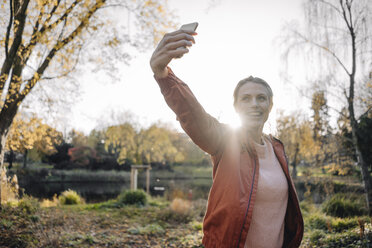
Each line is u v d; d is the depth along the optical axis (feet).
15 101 19.11
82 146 120.06
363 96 28.89
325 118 31.68
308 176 35.83
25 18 17.16
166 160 136.05
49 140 24.79
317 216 21.39
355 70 28.14
